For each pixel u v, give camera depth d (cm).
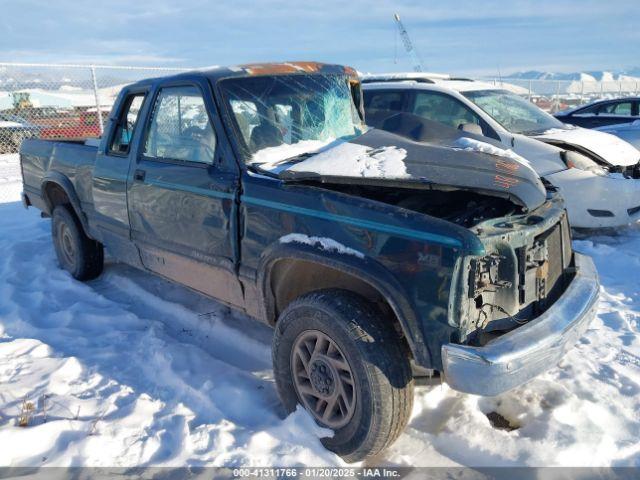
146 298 516
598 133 725
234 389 343
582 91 2244
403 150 335
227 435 303
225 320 459
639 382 361
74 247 555
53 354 403
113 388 356
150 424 316
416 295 260
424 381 321
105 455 290
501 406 342
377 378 268
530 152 668
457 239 249
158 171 401
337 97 421
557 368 379
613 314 468
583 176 652
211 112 363
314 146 380
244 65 403
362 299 288
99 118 1349
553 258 328
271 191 319
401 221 266
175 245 397
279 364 319
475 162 329
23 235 768
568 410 327
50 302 507
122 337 429
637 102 1262
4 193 1121
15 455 288
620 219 659
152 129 421
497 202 336
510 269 274
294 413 310
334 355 290
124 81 1375
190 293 525
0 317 473
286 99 393
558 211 327
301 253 296
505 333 275
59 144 552
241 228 338
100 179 472
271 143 367
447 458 296
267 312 336
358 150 335
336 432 293
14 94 1380
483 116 703
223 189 345
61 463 284
